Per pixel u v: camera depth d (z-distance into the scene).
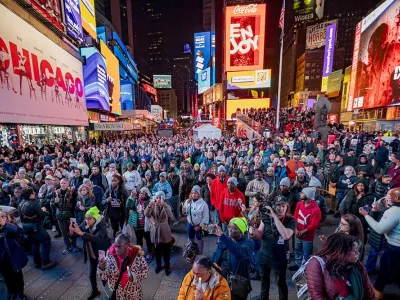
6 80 13.14
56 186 5.75
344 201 4.55
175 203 6.50
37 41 16.73
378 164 8.97
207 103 79.38
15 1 14.53
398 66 26.05
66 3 22.09
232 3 43.44
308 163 7.39
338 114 47.28
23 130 15.46
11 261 3.37
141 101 76.56
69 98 21.62
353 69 38.31
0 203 5.90
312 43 81.25
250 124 29.02
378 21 30.78
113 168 7.39
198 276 2.11
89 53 26.59
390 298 3.42
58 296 3.73
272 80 83.50
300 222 3.99
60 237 5.87
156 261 4.27
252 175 7.12
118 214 5.12
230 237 2.82
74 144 17.84
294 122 29.66
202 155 10.84
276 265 3.02
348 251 1.82
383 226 3.04
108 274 2.68
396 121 19.00
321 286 1.85
